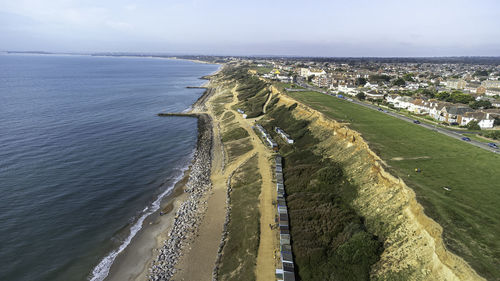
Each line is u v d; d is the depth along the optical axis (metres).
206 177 75.19
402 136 72.81
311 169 65.31
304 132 90.38
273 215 53.16
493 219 36.91
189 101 182.00
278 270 39.78
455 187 45.22
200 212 58.81
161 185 71.75
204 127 122.31
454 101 131.88
